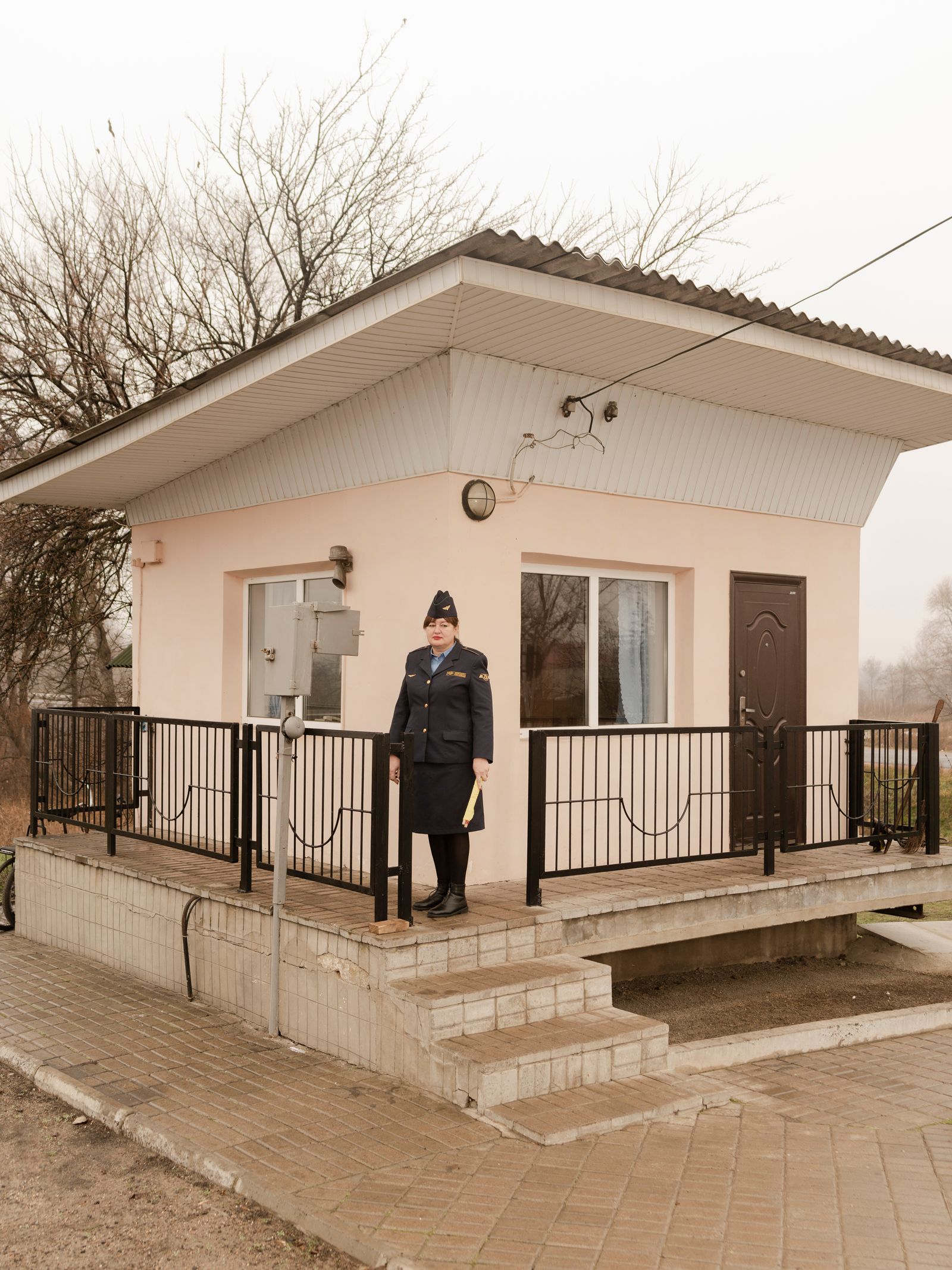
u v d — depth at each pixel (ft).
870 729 26.30
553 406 22.82
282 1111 15.93
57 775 28.84
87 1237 12.82
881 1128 16.34
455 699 19.01
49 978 23.70
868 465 29.37
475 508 21.95
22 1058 18.40
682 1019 22.57
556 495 23.65
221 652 28.71
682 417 24.94
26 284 53.36
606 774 24.79
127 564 53.62
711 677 26.50
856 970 28.09
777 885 22.94
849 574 29.81
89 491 31.53
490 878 22.44
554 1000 17.98
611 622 25.59
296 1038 19.19
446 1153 14.58
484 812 20.84
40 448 53.06
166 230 55.83
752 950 27.37
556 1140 14.96
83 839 28.45
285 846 19.31
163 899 22.90
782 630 28.17
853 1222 13.01
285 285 56.54
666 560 25.68
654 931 21.13
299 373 21.54
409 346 20.43
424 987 17.20
